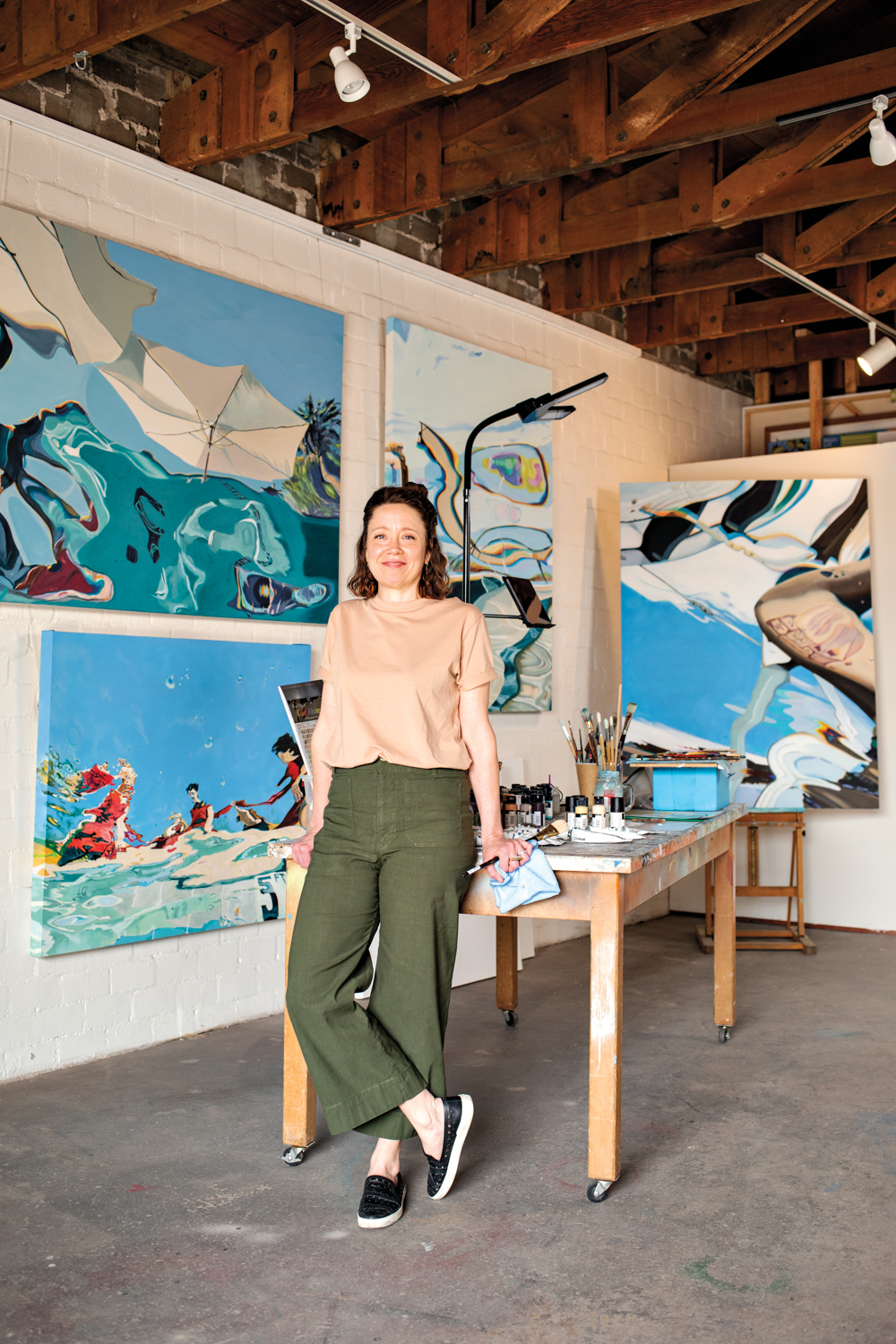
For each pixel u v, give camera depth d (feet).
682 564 18.65
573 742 11.30
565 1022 13.10
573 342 19.06
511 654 17.08
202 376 12.79
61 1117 9.82
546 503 17.80
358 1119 7.59
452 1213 7.84
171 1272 6.96
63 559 11.38
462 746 8.00
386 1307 6.54
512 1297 6.65
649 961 16.58
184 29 12.26
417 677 7.81
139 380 12.12
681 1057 11.65
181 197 12.80
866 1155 8.93
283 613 13.69
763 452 23.84
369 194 14.20
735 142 15.98
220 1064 11.45
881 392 22.33
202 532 12.75
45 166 11.41
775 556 18.43
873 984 15.03
